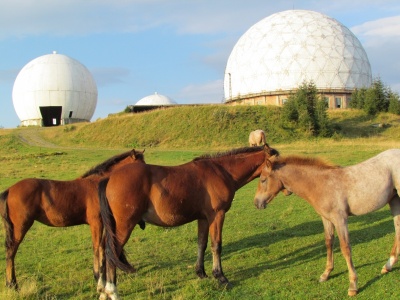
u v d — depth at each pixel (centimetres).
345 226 735
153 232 1195
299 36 6325
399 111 4894
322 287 731
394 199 794
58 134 4909
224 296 711
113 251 701
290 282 762
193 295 713
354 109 5188
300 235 1106
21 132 5209
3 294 714
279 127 4338
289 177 786
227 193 793
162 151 3478
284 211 1380
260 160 842
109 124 4869
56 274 873
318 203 757
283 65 6166
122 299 718
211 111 4694
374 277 759
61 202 802
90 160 3011
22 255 1016
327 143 3694
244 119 4525
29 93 7500
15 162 2978
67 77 7550
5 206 786
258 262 905
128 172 732
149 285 775
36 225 1377
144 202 731
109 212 725
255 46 6538
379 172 761
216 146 3941
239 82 6588
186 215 765
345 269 814
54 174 2367
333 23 6738
